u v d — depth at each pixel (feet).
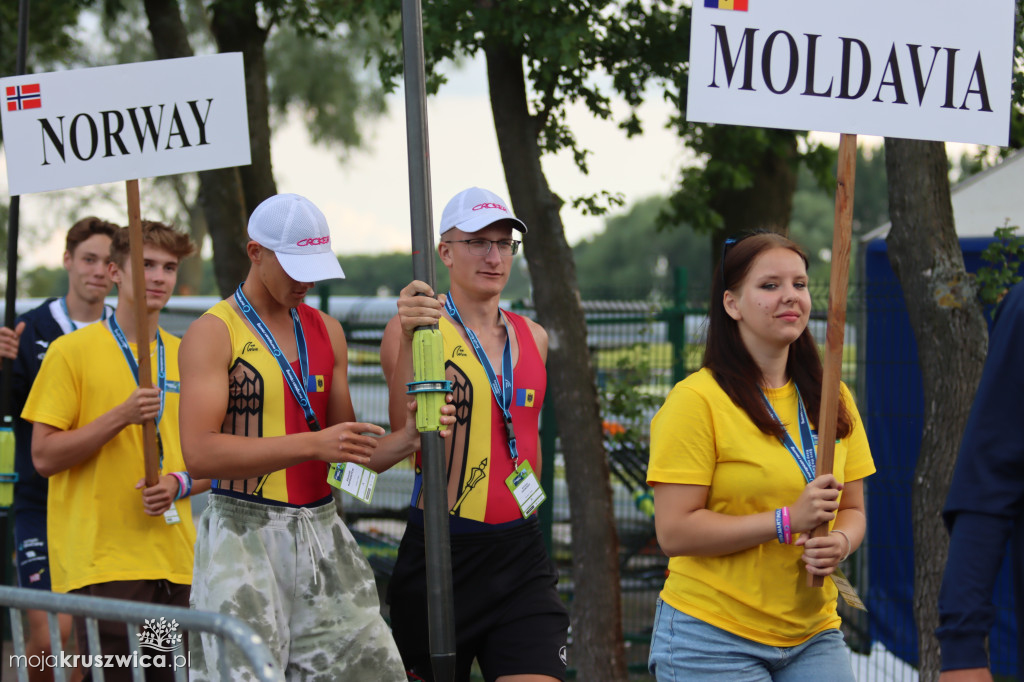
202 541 23.54
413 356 23.00
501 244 27.89
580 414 45.09
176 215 151.84
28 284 229.04
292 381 23.99
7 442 35.45
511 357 27.91
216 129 28.04
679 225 64.39
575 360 44.91
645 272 581.94
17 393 37.27
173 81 27.96
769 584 22.03
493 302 28.43
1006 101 24.00
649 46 45.19
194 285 188.44
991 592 17.66
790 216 67.26
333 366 25.31
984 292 42.52
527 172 44.16
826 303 52.75
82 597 18.49
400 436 24.85
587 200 45.55
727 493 22.25
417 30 23.04
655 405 54.49
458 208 27.89
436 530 22.84
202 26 104.73
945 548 38.09
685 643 22.50
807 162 63.77
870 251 55.01
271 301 24.44
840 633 23.00
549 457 54.24
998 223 51.26
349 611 24.30
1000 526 17.69
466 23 40.93
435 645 22.81
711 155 61.77
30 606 19.06
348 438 22.20
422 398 22.88
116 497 30.09
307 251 23.56
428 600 22.95
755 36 23.06
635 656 53.83
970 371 37.81
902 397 53.16
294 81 134.51
